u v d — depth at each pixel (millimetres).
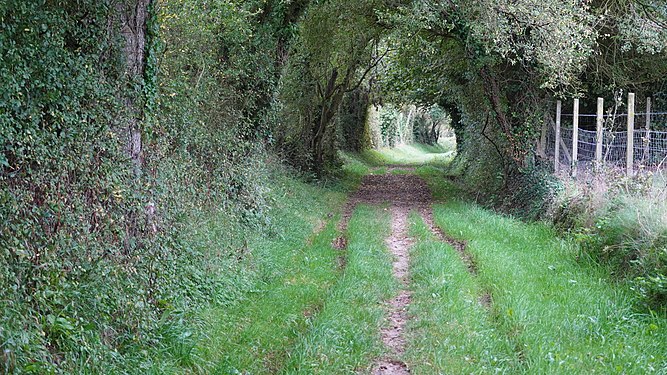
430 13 13719
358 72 24344
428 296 7703
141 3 6824
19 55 4945
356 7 16844
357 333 6340
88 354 4707
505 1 12531
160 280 6500
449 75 19422
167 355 5355
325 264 9648
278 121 16531
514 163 15914
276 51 13461
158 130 7527
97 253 5508
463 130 29859
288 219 12570
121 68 6473
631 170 10641
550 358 5340
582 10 13000
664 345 5785
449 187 22547
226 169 10578
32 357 4125
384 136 51312
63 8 5578
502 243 10812
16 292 4453
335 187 21266
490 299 7609
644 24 14109
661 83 17391
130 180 6441
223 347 5879
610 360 5430
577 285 7770
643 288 6945
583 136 15023
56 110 5258
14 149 4781
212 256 7977
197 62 10023
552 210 12266
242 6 11352
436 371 5430
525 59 14648
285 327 6609
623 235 8477
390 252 10945
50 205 5070
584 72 16625
